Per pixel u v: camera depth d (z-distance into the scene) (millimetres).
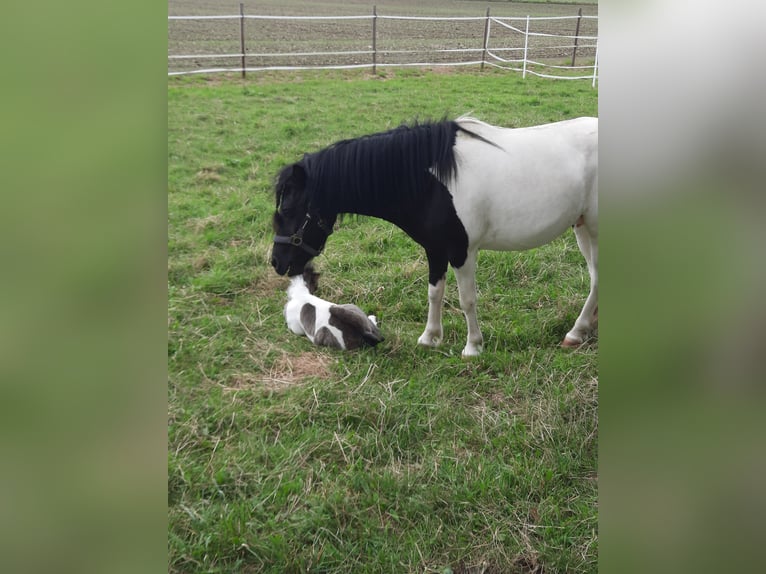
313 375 3186
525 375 3113
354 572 2119
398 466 2568
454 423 2795
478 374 3168
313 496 2377
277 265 3334
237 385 3104
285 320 3682
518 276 4160
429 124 3025
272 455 2602
